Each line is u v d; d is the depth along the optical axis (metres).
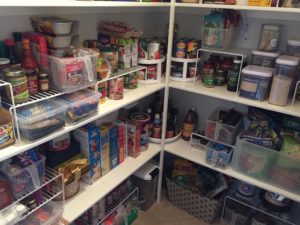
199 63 1.81
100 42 1.51
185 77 1.73
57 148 1.25
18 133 0.95
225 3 1.39
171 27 1.51
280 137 1.49
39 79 1.04
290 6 1.24
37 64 1.10
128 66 1.54
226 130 1.63
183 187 1.83
